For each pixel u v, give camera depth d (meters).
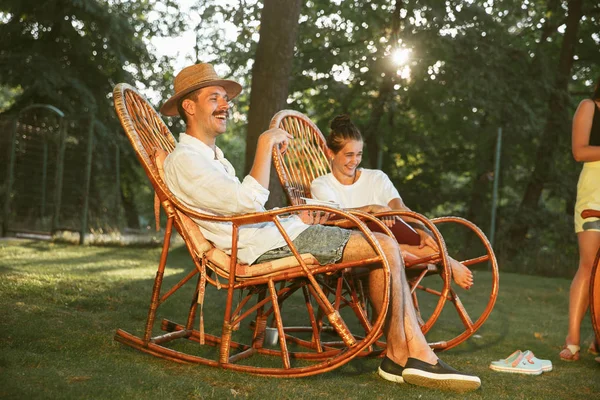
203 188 2.74
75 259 7.04
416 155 15.41
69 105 13.34
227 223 2.79
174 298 4.57
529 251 11.82
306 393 2.43
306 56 14.28
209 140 3.04
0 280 4.46
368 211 3.12
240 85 3.11
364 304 3.29
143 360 2.81
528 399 2.61
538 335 4.26
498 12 13.88
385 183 3.65
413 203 14.66
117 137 14.40
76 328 3.27
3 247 7.94
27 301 3.89
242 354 3.00
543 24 14.86
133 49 15.29
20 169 11.19
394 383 2.69
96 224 11.00
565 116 13.49
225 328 2.77
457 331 4.24
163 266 2.93
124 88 3.13
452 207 15.80
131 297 4.42
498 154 11.38
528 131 13.38
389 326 2.71
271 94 7.71
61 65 13.77
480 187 13.84
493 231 11.58
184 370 2.70
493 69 12.95
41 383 2.26
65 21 13.86
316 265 2.72
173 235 11.02
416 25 13.27
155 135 3.21
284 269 2.71
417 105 13.95
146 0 16.50
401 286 2.70
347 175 3.65
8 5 13.72
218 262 2.79
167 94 16.78
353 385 2.60
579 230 3.71
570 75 14.12
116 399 2.17
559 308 5.96
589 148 3.70
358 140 3.60
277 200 7.86
